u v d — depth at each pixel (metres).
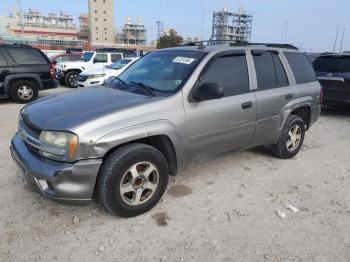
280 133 4.84
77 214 3.38
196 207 3.57
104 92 3.82
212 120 3.78
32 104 3.71
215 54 3.96
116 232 3.10
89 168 2.94
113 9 104.12
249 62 4.34
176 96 3.49
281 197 3.88
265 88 4.49
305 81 5.30
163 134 3.35
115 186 3.08
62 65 15.48
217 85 3.46
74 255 2.77
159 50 4.63
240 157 5.16
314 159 5.24
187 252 2.84
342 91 8.19
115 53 17.09
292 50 5.26
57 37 103.38
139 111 3.22
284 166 4.87
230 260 2.76
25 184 3.99
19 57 10.12
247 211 3.53
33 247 2.86
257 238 3.06
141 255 2.79
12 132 6.40
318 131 7.16
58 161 2.94
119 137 3.03
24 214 3.35
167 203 3.63
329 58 8.72
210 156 4.02
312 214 3.51
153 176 3.41
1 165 4.58
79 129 2.88
